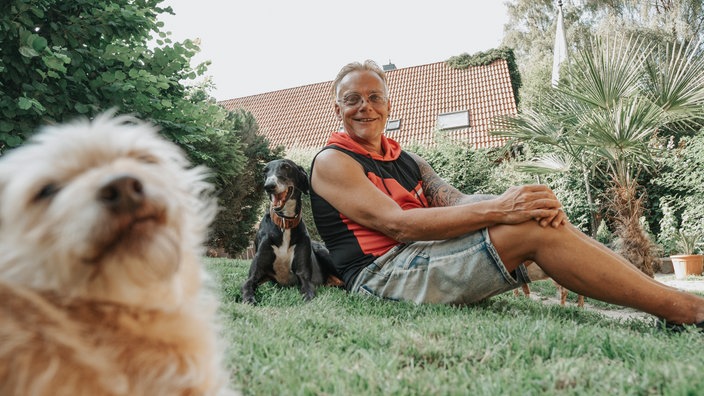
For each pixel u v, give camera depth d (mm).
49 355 843
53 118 3979
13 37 3625
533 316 2584
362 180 2967
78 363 861
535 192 2484
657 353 1624
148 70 4672
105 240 910
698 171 10297
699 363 1487
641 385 1292
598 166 8852
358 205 2895
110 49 4270
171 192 1058
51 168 949
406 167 3377
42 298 924
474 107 16891
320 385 1361
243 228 12922
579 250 2369
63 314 907
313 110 19859
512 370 1517
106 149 1021
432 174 3525
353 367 1506
